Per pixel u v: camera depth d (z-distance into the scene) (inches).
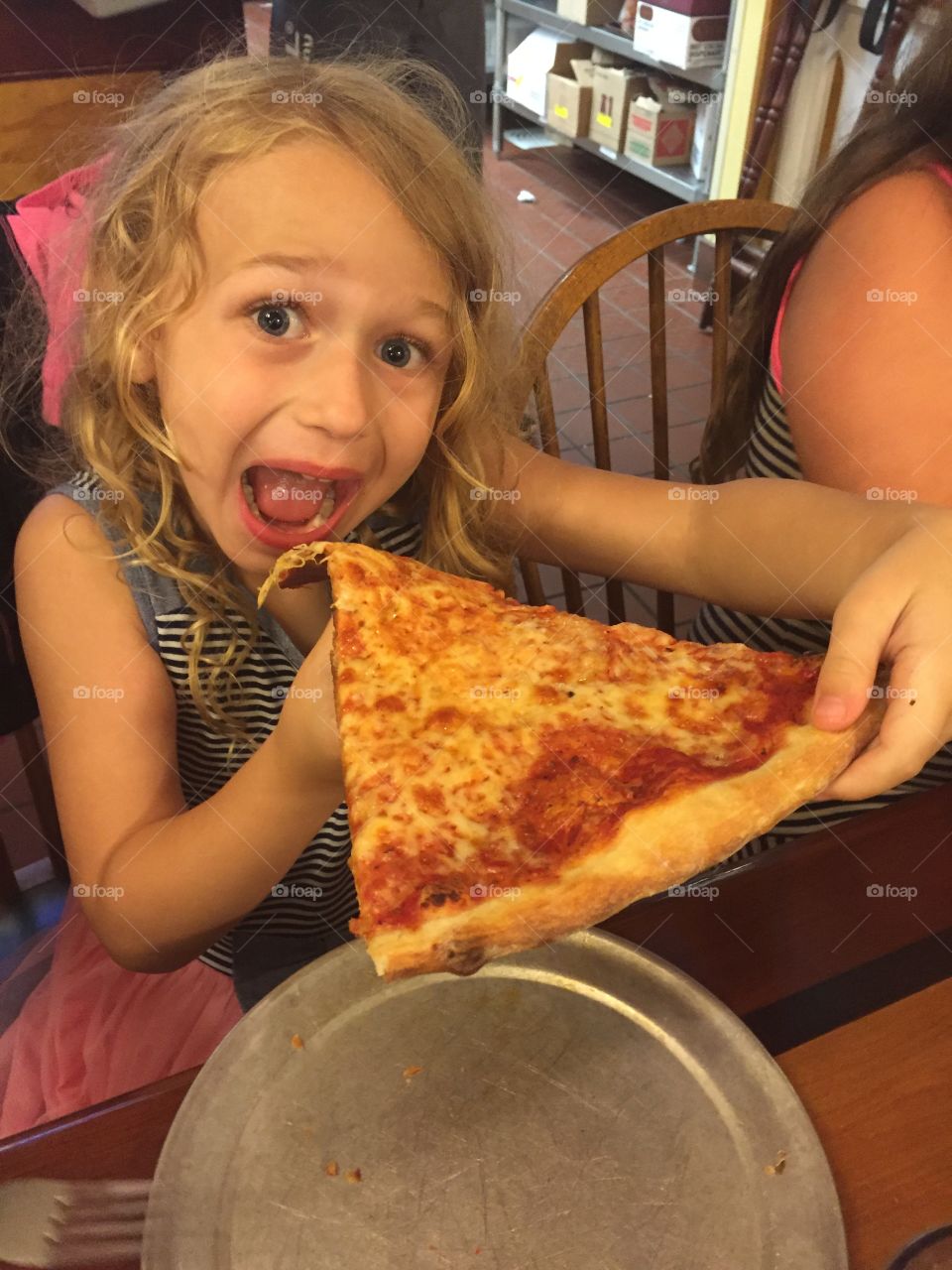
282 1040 26.5
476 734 27.3
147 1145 24.4
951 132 43.3
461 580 33.3
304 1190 23.4
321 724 30.6
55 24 67.6
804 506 40.0
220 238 31.9
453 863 24.5
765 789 25.6
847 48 119.3
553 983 28.1
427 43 73.5
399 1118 24.9
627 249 51.9
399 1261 22.3
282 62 39.2
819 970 29.1
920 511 35.9
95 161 43.8
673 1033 26.8
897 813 33.9
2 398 47.3
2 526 47.1
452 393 40.6
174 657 39.4
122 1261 22.2
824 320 44.6
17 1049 40.7
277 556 35.9
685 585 45.2
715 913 30.5
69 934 45.1
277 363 32.3
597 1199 23.4
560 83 178.1
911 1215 23.5
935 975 29.0
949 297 41.5
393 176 33.7
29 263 46.4
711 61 145.2
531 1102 25.3
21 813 68.8
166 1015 41.3
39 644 38.7
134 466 38.7
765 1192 23.4
